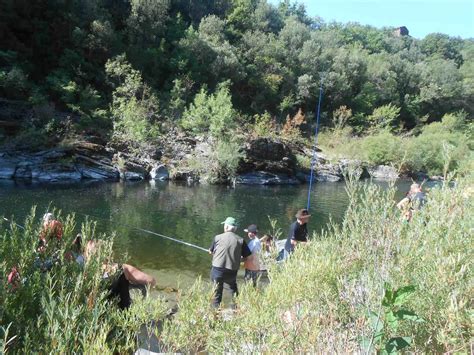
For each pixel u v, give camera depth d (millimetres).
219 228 12594
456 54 97125
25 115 24391
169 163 25062
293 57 52344
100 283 2963
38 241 3100
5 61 28781
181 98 34406
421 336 2172
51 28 32312
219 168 24906
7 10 30156
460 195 2961
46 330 2188
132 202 16016
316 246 3861
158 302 2994
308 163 30812
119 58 31812
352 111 52656
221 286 5727
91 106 27656
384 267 2275
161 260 8742
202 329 2699
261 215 15297
